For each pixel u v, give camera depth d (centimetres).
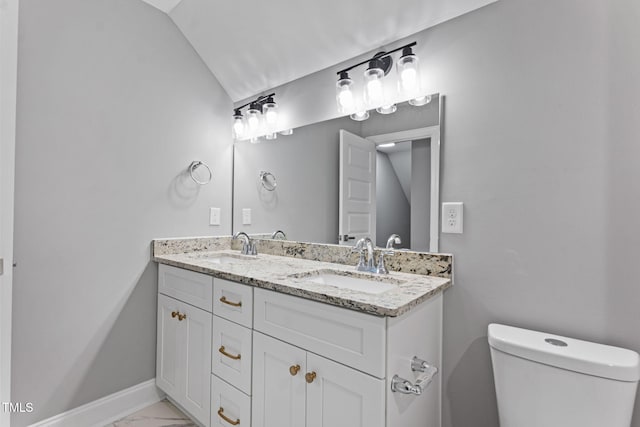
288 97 196
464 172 128
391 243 146
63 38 155
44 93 149
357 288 140
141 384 184
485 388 123
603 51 101
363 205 157
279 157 199
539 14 112
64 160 155
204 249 210
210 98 216
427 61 138
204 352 151
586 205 104
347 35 160
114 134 172
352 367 96
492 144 121
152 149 187
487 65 123
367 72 144
